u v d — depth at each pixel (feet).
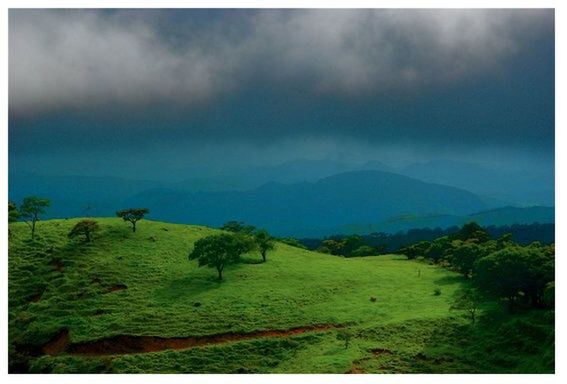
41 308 229.66
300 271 275.39
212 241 258.16
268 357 178.29
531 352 159.63
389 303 224.12
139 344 194.18
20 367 190.08
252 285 248.93
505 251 204.03
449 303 218.59
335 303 225.35
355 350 172.35
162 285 251.80
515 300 205.26
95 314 220.84
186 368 173.58
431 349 170.40
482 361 160.97
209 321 207.41
